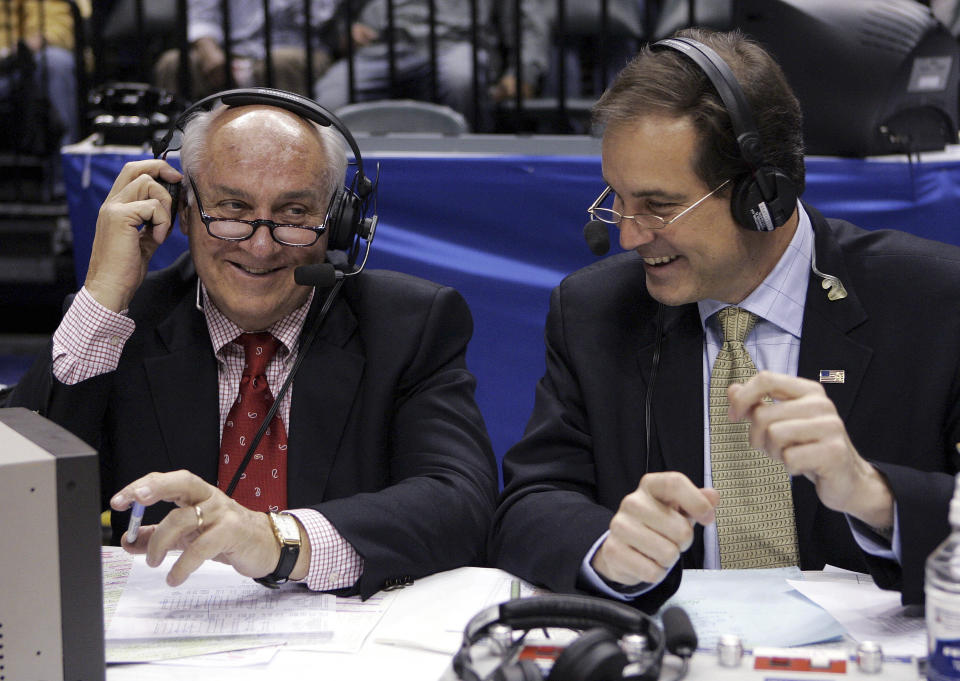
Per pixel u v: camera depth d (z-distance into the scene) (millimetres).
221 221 1662
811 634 1246
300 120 1711
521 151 3041
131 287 1712
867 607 1346
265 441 1743
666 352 1668
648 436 1646
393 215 2771
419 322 1797
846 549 1563
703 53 1486
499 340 2809
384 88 4098
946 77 2674
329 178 1715
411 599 1418
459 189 2742
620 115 1484
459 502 1594
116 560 1533
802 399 1269
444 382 1786
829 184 2637
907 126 2689
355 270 1788
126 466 1735
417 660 1229
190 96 3479
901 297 1622
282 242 1672
